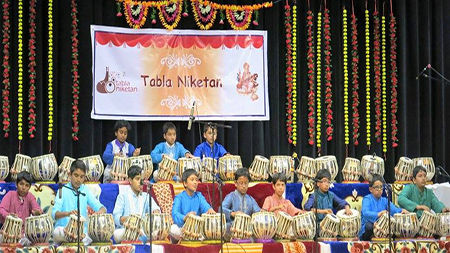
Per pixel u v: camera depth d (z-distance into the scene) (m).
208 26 11.26
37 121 10.58
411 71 11.85
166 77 11.16
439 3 11.95
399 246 8.62
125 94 11.00
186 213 8.97
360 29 11.82
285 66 11.55
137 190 9.01
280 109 11.57
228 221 8.97
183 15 11.17
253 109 11.37
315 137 11.59
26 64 10.66
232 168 9.78
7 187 9.08
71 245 8.05
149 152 11.11
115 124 10.41
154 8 11.16
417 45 11.84
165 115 11.12
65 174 9.47
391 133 11.73
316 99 11.58
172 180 9.59
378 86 11.69
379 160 10.30
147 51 11.11
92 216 8.12
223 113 11.28
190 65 11.24
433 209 9.70
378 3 11.80
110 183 9.41
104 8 11.07
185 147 11.26
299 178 10.14
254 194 9.68
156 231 8.32
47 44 10.71
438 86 11.89
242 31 11.39
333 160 10.11
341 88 11.70
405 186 9.73
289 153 11.52
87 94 10.87
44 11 10.75
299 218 8.63
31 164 9.36
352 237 8.84
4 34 10.44
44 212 9.10
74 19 10.77
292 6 11.56
